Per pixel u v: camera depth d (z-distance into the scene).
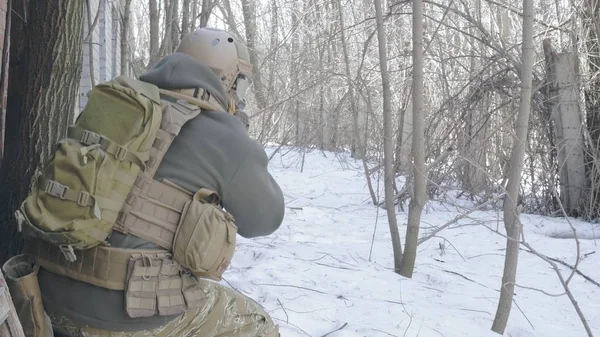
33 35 4.12
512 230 4.93
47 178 2.10
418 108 6.14
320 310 4.71
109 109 2.14
